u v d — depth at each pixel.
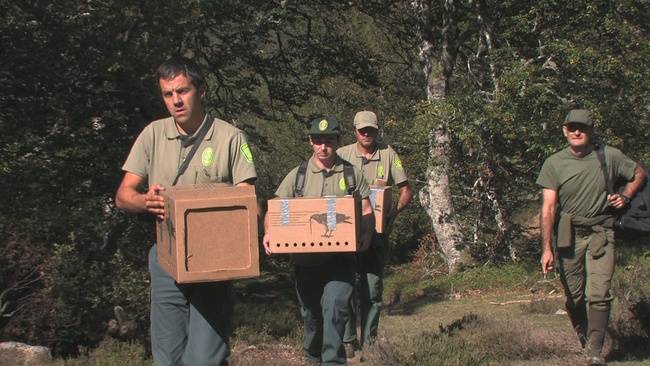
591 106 15.88
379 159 8.29
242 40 18.62
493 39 18.56
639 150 16.72
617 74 16.14
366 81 22.77
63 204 14.76
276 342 9.55
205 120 4.44
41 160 15.87
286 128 27.95
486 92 17.86
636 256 15.08
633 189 6.78
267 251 5.77
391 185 8.45
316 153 6.42
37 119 16.23
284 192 6.52
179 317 4.38
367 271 7.82
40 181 15.07
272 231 5.73
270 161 27.83
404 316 13.60
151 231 13.72
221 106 19.47
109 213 14.68
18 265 10.30
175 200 3.98
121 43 14.99
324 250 5.69
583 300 7.06
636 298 8.40
